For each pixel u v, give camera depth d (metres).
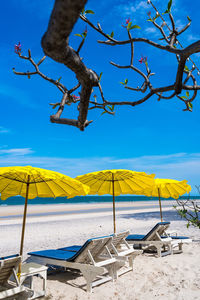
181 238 7.48
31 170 3.74
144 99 1.47
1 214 24.62
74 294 4.42
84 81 1.05
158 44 1.36
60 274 5.54
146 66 1.73
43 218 19.19
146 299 4.16
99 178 6.30
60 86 1.60
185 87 1.36
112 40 1.53
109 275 5.18
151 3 1.63
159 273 5.42
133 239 7.30
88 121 1.38
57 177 3.78
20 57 1.64
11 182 4.52
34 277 5.31
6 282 3.92
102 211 27.27
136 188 6.44
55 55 0.89
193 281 4.88
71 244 8.95
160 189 8.02
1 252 8.02
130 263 5.73
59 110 1.50
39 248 8.35
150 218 17.05
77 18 0.74
